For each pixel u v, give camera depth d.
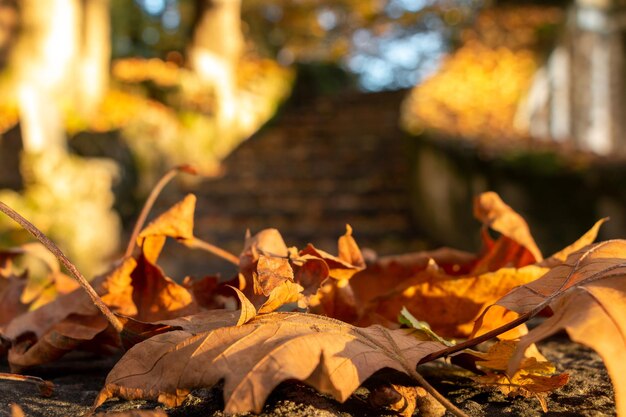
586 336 0.49
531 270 0.77
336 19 19.25
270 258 0.72
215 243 8.24
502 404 0.70
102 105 9.15
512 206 5.95
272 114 11.91
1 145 6.14
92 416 0.57
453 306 0.79
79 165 6.65
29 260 4.29
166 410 0.67
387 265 0.94
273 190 9.73
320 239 8.47
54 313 0.82
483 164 6.34
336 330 0.60
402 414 0.64
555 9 11.45
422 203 8.41
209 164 10.16
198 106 10.33
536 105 9.69
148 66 11.31
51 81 6.89
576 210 5.52
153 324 0.66
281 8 18.31
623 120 9.66
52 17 6.95
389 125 11.57
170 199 9.18
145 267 0.80
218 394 0.71
